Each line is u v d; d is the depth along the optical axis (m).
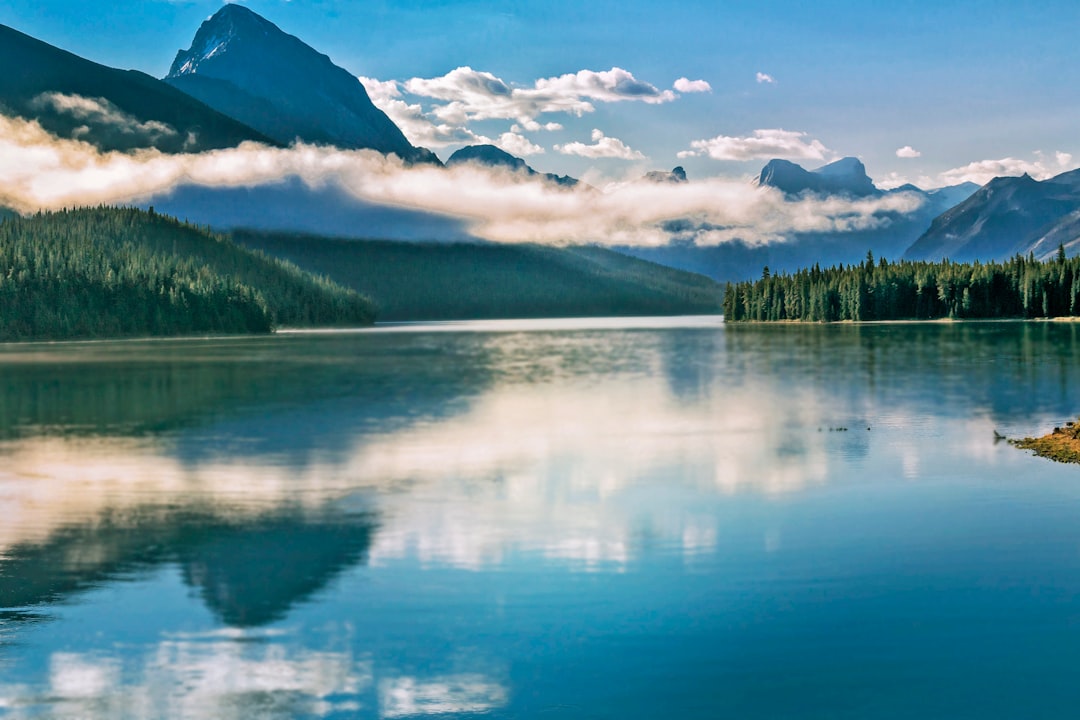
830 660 21.06
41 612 24.83
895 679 20.09
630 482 42.66
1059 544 29.89
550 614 24.14
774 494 39.03
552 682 20.22
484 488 41.81
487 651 21.80
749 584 26.33
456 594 25.80
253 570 28.47
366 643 22.42
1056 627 22.69
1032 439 51.19
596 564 28.56
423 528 33.81
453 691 19.83
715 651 21.61
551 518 35.16
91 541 32.53
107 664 21.47
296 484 43.62
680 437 58.31
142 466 49.66
